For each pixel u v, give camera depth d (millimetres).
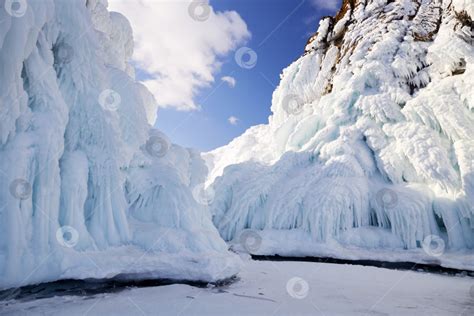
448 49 20422
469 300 8219
